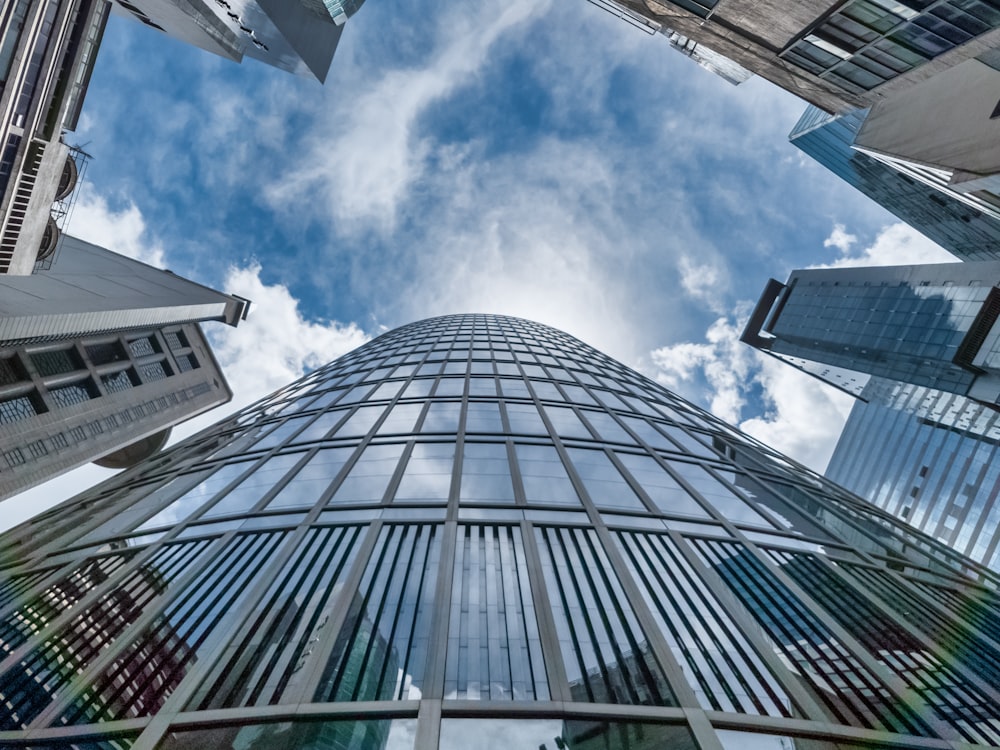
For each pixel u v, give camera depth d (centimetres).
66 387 4906
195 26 3016
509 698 805
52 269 3991
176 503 1559
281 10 3209
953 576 1485
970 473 6781
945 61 1684
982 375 5856
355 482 1491
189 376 6806
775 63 2055
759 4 1677
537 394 2402
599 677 855
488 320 5141
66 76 1802
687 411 2836
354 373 2922
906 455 8031
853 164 8269
